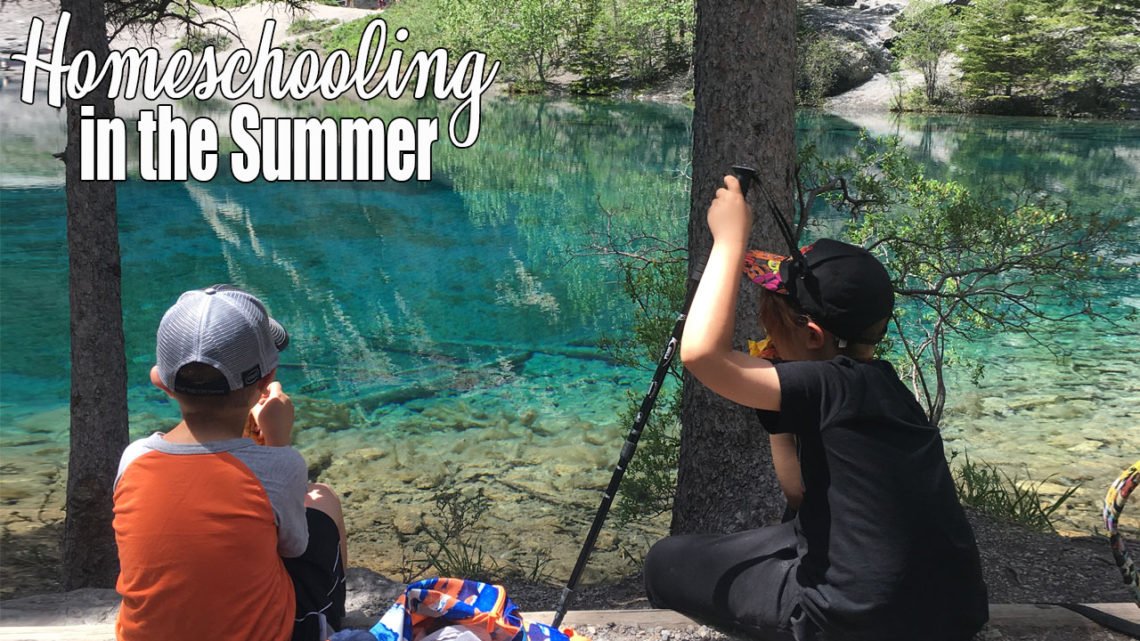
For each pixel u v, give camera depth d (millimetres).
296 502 1865
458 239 19328
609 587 5434
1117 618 2814
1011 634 2783
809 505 1957
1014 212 6652
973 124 39844
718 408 4348
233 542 1751
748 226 1905
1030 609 2900
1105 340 12078
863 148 6566
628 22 50062
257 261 17359
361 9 52938
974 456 8484
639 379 10969
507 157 29750
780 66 4051
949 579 1859
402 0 51094
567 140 33562
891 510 1844
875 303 1942
